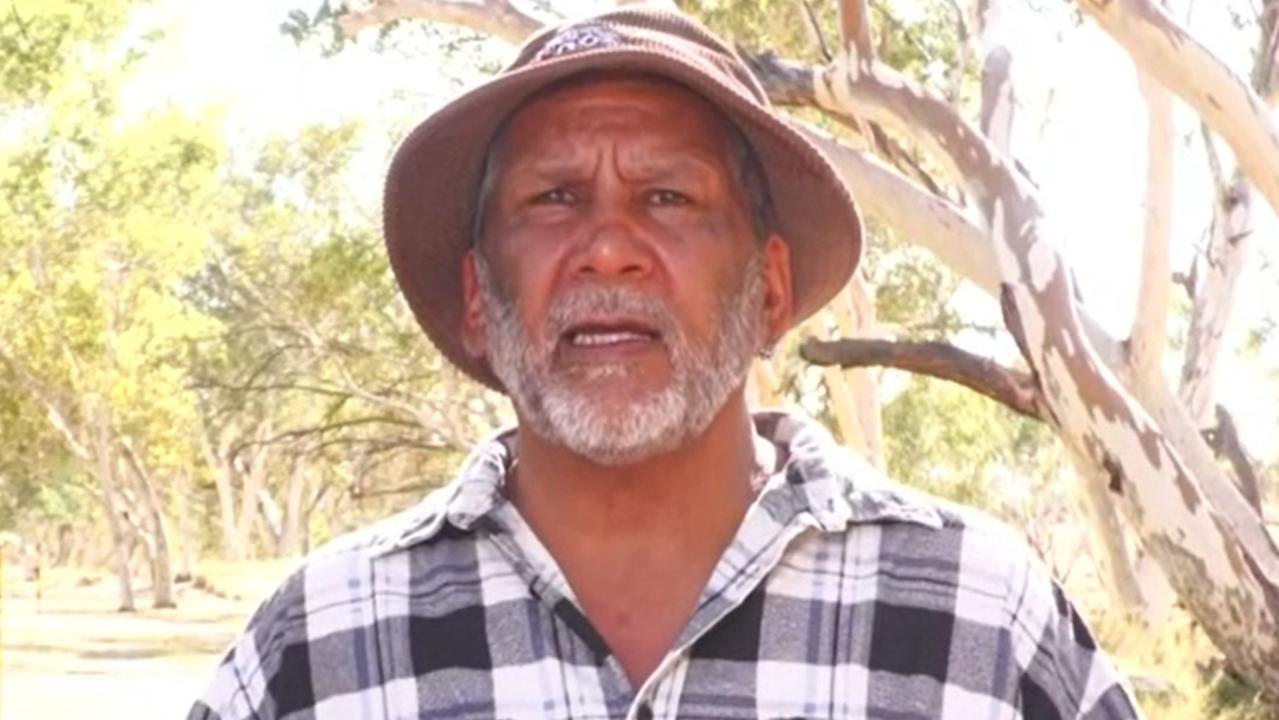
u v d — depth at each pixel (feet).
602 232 8.87
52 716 75.77
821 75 38.78
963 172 37.01
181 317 129.70
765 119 9.05
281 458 179.32
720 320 8.95
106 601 175.63
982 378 36.01
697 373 8.80
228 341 129.80
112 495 149.18
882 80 37.55
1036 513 114.11
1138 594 62.49
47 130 112.98
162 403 135.85
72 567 277.44
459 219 9.78
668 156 8.97
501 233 9.12
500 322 9.05
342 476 192.03
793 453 9.12
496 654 8.74
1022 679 8.93
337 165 125.18
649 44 9.18
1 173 112.06
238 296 126.52
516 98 9.17
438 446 121.19
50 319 127.75
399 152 9.46
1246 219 63.52
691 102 9.09
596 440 8.68
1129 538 67.15
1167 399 42.52
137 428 138.72
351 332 120.67
